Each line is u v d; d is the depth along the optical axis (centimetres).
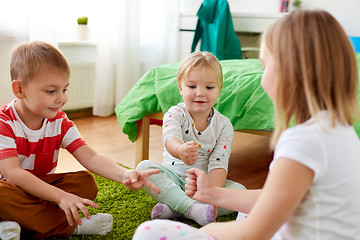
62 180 123
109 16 293
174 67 182
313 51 67
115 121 291
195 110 140
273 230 67
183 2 366
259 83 157
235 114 155
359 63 181
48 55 112
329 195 67
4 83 240
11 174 108
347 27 326
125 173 113
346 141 69
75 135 126
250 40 338
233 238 71
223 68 179
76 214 104
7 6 234
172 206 131
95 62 302
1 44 236
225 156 142
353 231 68
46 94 112
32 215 109
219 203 85
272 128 149
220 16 294
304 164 65
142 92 178
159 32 335
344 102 69
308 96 67
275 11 349
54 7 251
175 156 133
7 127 112
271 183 67
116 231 121
